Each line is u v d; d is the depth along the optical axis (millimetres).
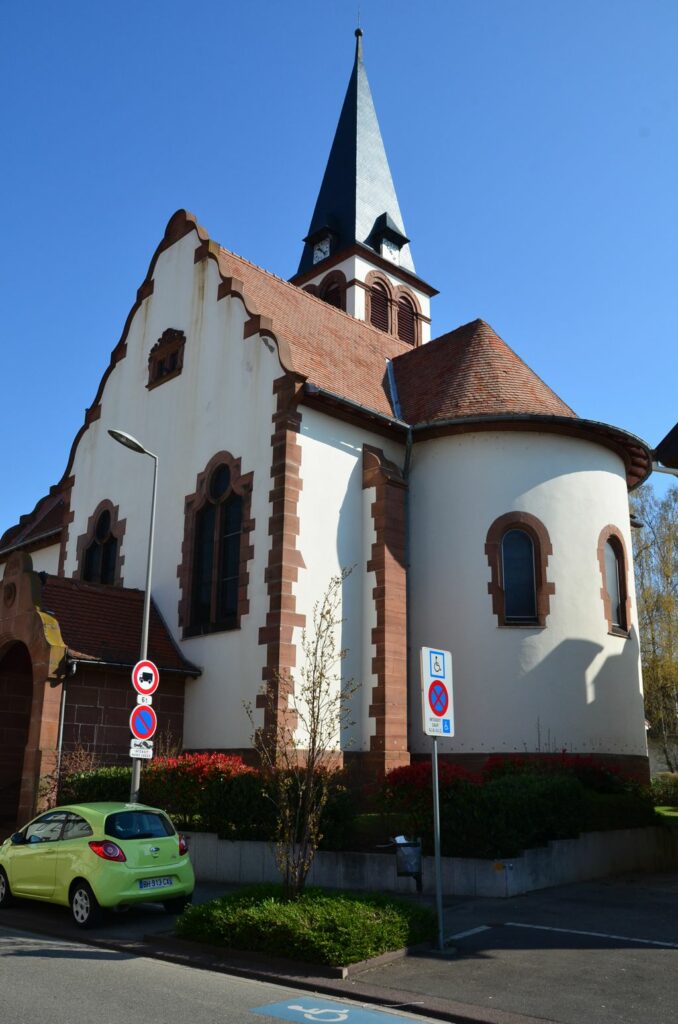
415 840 12547
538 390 22672
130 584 22453
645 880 14688
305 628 18344
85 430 25953
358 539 20000
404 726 18875
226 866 14414
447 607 20203
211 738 18719
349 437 20406
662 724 37438
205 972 9227
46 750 17000
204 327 22109
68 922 11773
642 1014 7543
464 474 20781
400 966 9102
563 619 19875
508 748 18984
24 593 18625
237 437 20219
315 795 12477
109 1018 7223
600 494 21266
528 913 11484
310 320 24047
